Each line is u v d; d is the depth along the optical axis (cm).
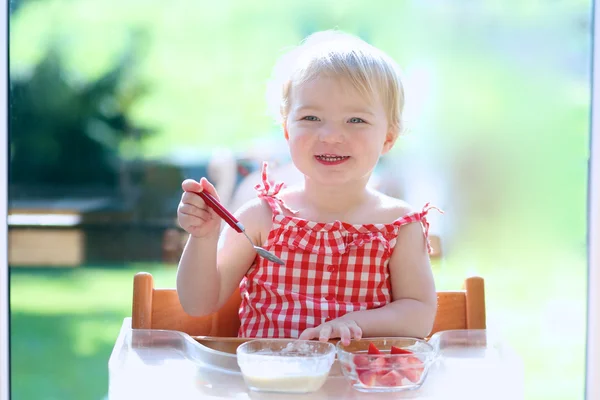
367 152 108
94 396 238
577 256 189
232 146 294
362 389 88
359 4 292
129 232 376
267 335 106
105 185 416
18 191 351
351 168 107
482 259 247
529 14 256
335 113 107
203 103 387
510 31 265
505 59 262
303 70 109
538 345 202
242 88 324
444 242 206
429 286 110
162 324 111
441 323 113
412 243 111
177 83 407
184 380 91
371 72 108
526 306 232
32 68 407
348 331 96
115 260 364
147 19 413
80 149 427
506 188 248
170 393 87
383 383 87
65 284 337
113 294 333
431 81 267
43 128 417
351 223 112
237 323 115
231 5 346
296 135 108
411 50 275
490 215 245
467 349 101
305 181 115
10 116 146
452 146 251
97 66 425
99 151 425
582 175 178
